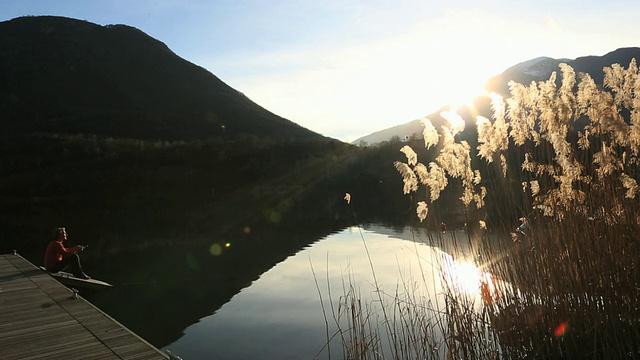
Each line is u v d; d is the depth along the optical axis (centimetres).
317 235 1753
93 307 645
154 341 629
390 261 1114
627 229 403
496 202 481
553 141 437
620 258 399
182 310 780
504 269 452
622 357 375
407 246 1352
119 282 1016
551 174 461
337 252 1309
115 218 2741
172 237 1836
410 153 505
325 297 809
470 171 486
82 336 522
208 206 3491
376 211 2805
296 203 3512
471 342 447
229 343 609
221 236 1828
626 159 427
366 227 1975
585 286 405
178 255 1383
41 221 2606
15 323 571
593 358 381
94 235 1934
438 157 500
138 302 840
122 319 736
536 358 418
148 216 2841
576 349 397
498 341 457
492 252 463
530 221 452
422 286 810
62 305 656
